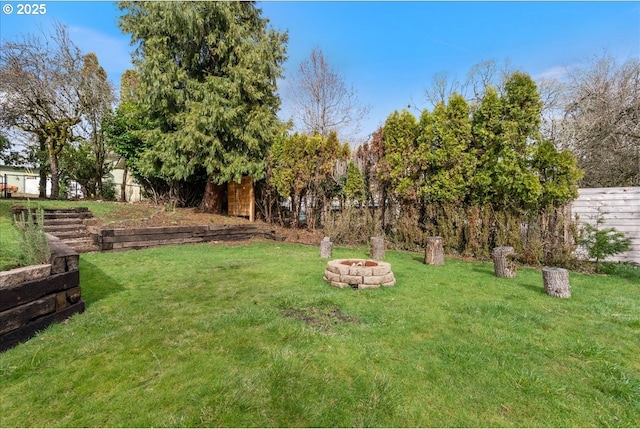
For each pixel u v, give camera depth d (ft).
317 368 7.39
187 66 33.32
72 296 10.52
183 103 32.65
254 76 32.01
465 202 24.09
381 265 15.08
